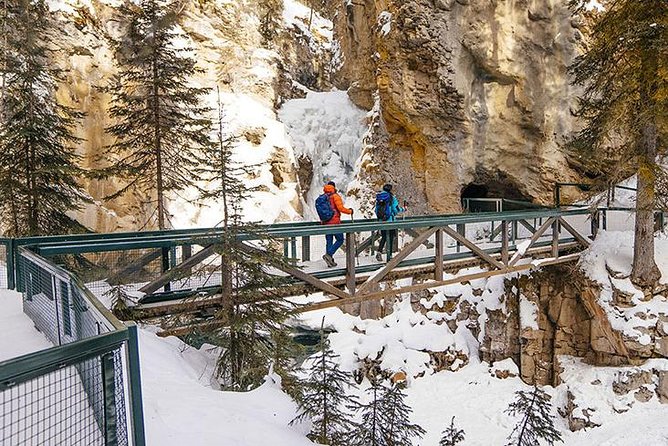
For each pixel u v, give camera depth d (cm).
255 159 1636
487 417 966
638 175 966
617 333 945
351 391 988
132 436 221
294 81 2247
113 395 209
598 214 1119
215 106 1697
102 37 1516
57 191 1051
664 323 915
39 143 1011
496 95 1449
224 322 493
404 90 1466
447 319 1252
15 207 1029
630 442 783
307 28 2658
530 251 961
